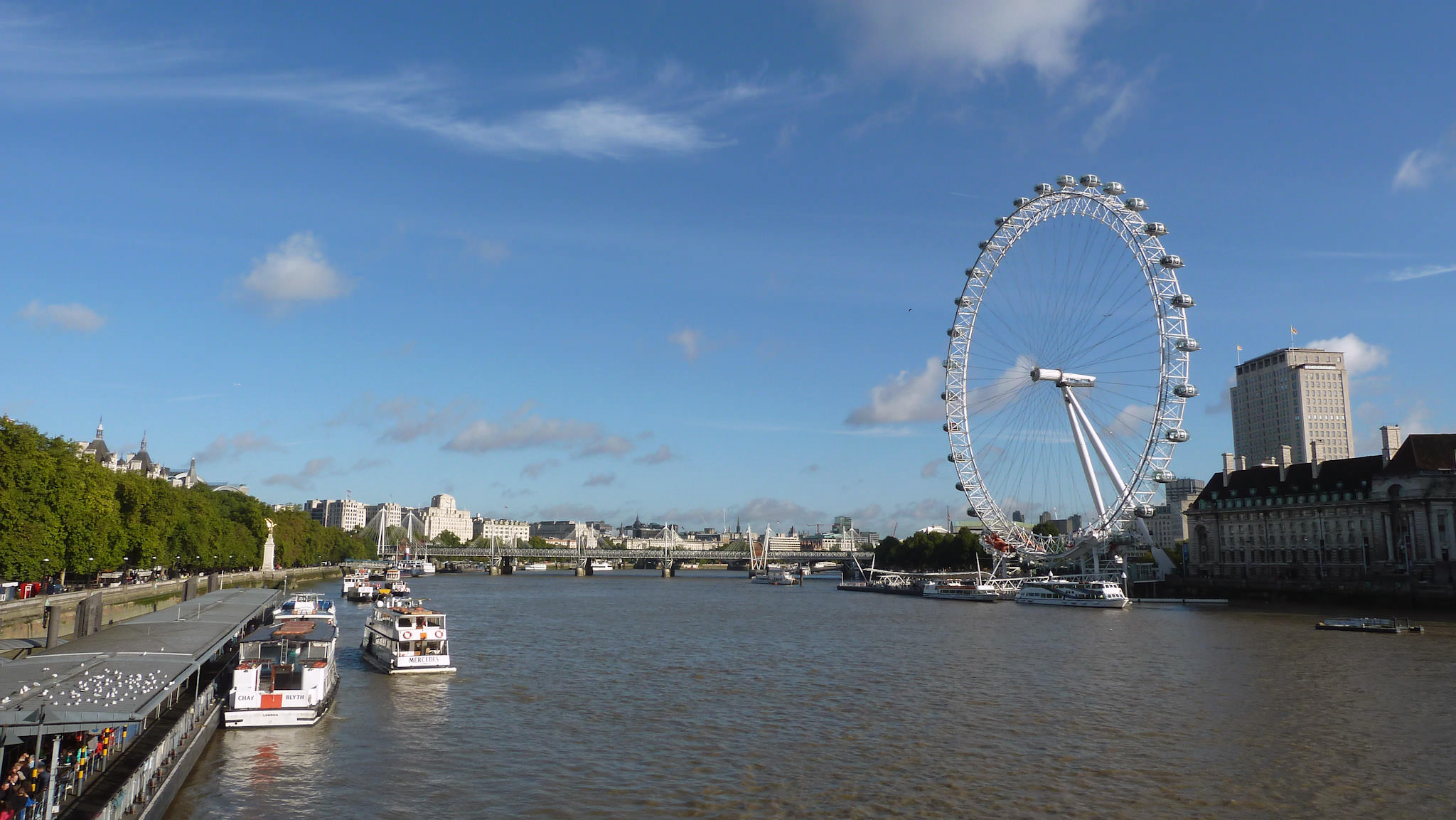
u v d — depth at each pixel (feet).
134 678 196.95
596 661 391.45
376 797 197.26
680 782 209.26
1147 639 486.38
